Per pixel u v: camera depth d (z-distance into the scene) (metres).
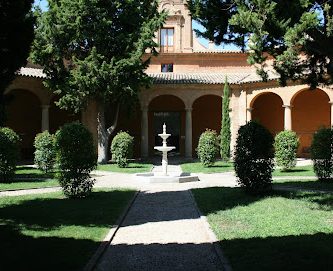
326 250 6.31
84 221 8.89
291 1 9.23
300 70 10.41
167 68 32.34
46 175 18.47
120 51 23.59
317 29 8.80
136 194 13.07
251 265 5.75
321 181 15.11
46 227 8.30
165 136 17.81
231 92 28.48
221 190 13.43
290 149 18.64
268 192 12.37
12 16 7.81
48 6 23.47
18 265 5.79
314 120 28.58
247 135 12.09
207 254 6.52
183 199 12.16
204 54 31.61
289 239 7.05
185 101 28.92
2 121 8.95
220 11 10.55
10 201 11.55
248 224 8.40
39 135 19.19
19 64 8.21
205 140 22.39
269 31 9.56
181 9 32.12
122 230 8.34
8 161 16.03
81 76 22.12
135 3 23.64
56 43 22.97
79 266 5.81
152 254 6.56
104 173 20.17
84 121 27.20
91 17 22.84
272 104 30.36
